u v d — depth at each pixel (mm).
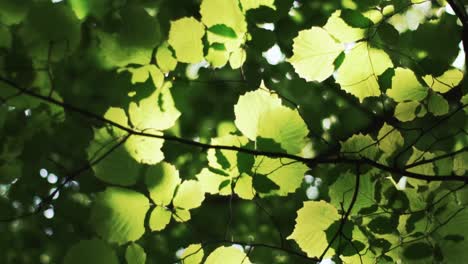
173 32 1510
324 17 1688
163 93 1533
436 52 1570
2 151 1621
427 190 1628
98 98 1708
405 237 1609
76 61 1668
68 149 1753
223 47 1522
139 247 1540
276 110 1522
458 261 1599
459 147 1760
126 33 1512
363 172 1610
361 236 1606
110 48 1521
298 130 1525
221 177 1548
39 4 1499
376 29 1525
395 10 1538
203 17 1508
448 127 1749
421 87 1561
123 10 1501
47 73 1537
